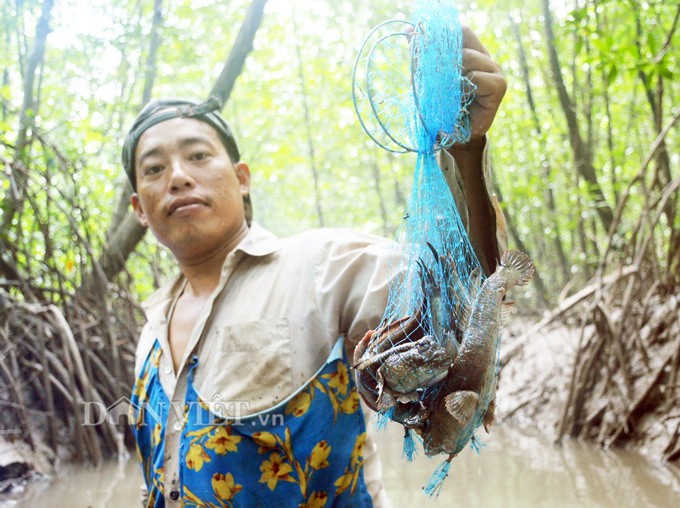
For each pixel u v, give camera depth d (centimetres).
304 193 1961
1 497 592
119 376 789
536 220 1595
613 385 714
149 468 262
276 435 220
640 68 656
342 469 223
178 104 268
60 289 791
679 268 765
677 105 995
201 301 260
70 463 713
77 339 793
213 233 256
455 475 577
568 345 888
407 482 558
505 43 1388
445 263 198
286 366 223
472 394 179
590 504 486
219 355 231
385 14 1277
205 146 260
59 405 755
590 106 1099
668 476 559
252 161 1543
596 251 1107
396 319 207
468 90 196
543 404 834
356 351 196
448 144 197
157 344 263
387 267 225
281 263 242
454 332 198
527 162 1469
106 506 552
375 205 2038
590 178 1079
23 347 764
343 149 1786
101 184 1016
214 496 222
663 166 882
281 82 1580
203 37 1273
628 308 729
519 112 1388
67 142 1069
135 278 1094
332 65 1506
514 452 668
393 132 207
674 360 662
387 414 196
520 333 1121
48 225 790
